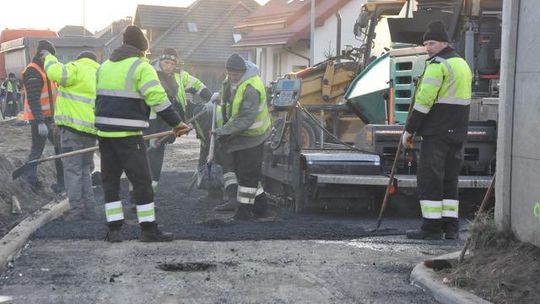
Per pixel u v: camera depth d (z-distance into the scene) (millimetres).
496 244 5996
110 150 7188
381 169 9086
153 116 9227
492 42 9953
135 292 5449
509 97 5969
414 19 10109
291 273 6043
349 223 8531
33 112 10156
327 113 12531
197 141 22797
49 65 8352
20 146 18906
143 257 6543
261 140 8445
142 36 7324
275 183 10414
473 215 9188
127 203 9750
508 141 5961
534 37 5668
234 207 9258
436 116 7336
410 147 8016
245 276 5934
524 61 5793
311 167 8859
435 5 10336
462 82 7344
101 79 7180
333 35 34844
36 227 7754
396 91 9859
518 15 5930
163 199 10195
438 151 7375
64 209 9211
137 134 7180
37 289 5516
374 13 12445
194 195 10656
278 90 9156
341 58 14484
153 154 9352
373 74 10711
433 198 7430
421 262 6152
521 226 5785
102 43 27172
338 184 8789
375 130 9188
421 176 7477
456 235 7582
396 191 8719
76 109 8375
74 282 5707
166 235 7246
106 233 7477
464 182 8680
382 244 7250
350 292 5531
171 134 7559
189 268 6234
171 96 9602
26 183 10336
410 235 7531
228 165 9320
